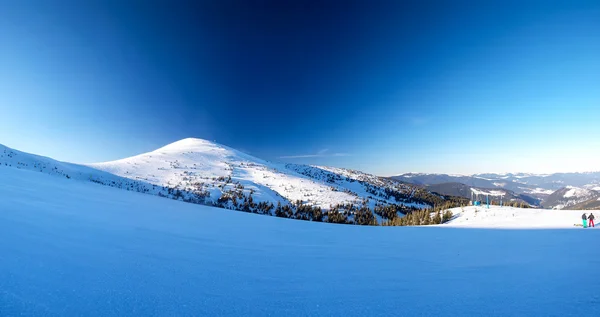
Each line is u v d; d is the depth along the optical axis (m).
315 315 2.31
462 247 7.00
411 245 7.27
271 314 2.29
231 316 2.18
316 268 4.22
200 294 2.64
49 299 2.10
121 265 3.27
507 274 4.06
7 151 122.19
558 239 8.84
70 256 3.27
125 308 2.12
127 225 6.01
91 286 2.49
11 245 3.21
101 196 10.33
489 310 2.49
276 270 3.92
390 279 3.70
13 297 2.03
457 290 3.17
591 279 3.68
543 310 2.48
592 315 2.35
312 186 173.50
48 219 5.05
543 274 4.05
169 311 2.17
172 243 4.99
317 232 9.10
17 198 6.64
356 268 4.35
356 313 2.39
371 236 8.98
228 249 5.15
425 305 2.62
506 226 16.52
